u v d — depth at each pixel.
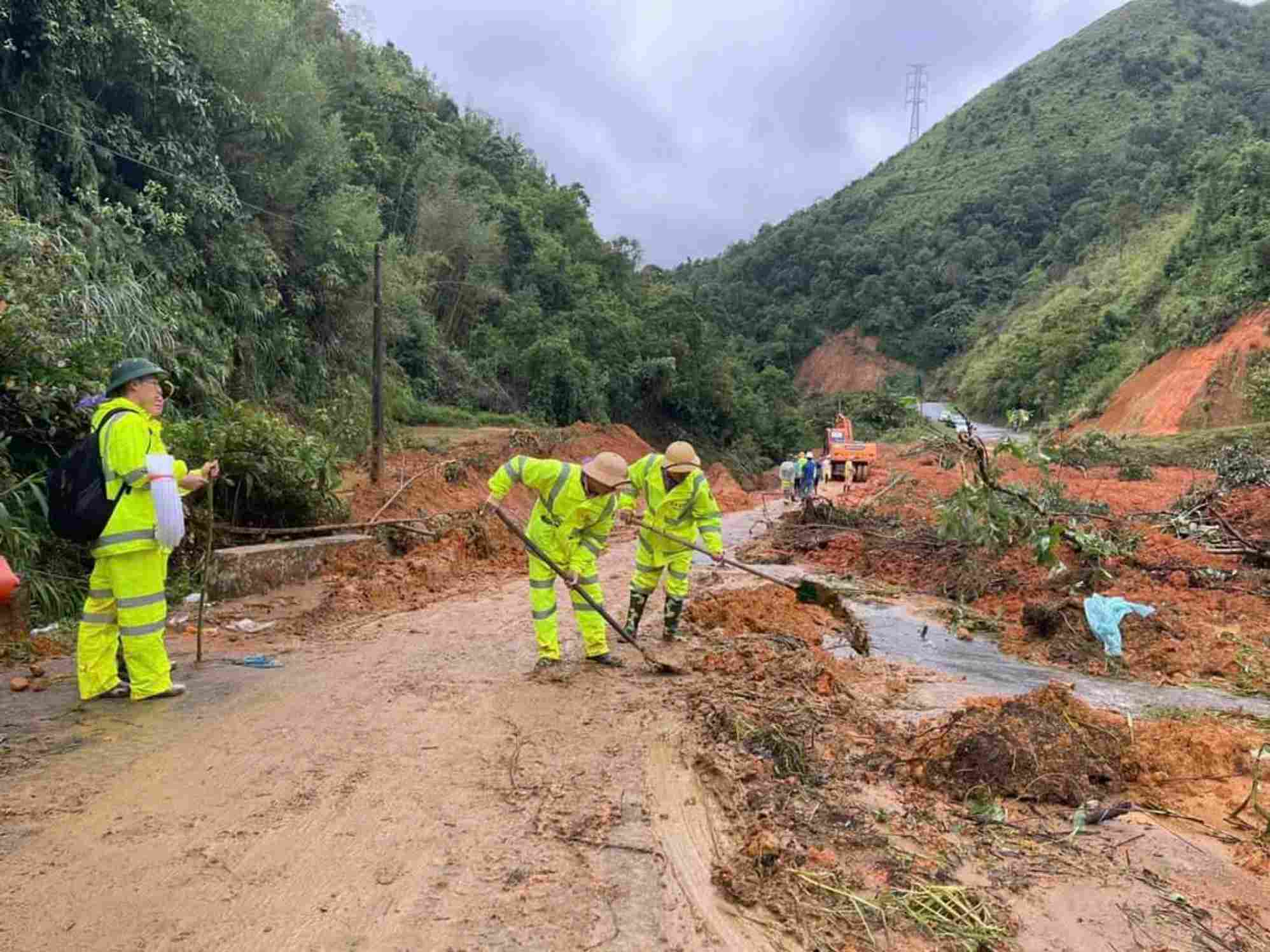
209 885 3.04
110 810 3.57
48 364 7.27
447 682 5.49
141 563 4.82
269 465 9.38
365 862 3.23
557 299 36.44
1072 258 81.06
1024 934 2.95
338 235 17.38
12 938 2.69
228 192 13.84
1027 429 13.29
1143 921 3.04
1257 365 37.59
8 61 10.64
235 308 14.25
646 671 5.84
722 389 40.69
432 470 15.31
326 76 27.27
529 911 2.95
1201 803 4.02
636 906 3.01
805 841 3.52
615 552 12.33
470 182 35.50
